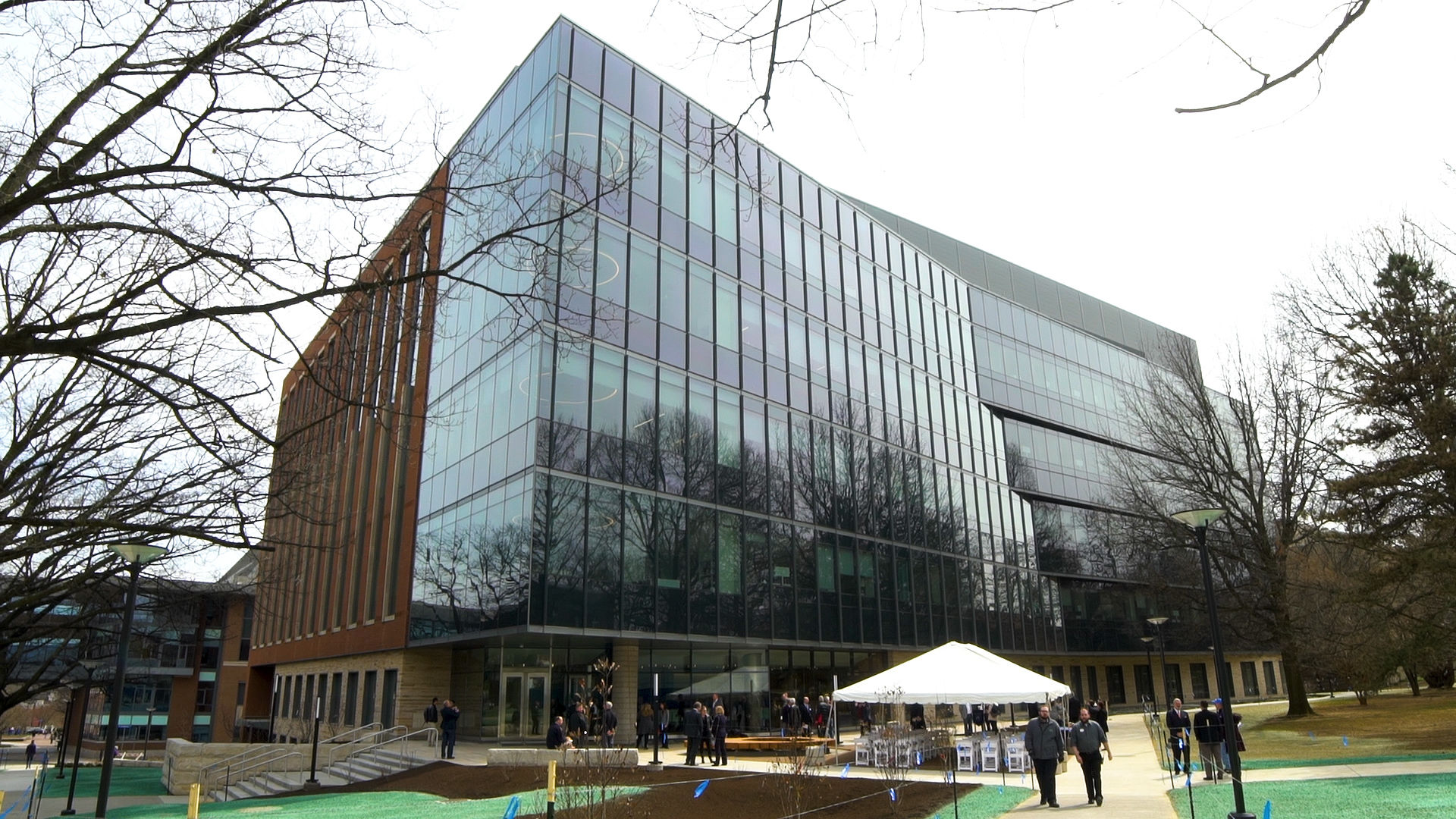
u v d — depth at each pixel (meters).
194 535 10.87
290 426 35.03
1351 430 27.64
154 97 7.09
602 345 27.14
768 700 33.38
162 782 33.56
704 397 30.52
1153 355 56.06
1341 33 3.10
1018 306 53.03
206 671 66.38
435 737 26.67
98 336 6.91
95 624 26.62
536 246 8.52
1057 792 17.20
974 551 43.44
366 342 8.68
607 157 28.67
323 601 40.62
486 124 32.53
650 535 27.27
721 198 33.72
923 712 29.66
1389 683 28.67
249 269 7.25
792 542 32.62
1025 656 46.38
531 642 27.28
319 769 28.12
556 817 14.20
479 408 28.62
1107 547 49.00
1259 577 35.97
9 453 13.46
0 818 8.84
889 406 40.22
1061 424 52.59
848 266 40.19
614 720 23.45
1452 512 24.36
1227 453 37.53
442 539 29.50
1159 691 57.03
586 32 29.56
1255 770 19.42
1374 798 14.00
